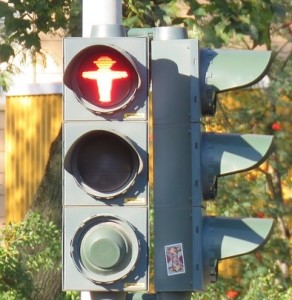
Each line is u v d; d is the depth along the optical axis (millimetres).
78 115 12656
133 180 12555
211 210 26953
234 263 26547
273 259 26734
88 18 14219
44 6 24812
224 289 25812
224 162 13305
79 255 12539
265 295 24641
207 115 13672
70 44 12617
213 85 13422
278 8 25812
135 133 12641
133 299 13336
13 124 36844
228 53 13570
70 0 25281
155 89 13391
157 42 13430
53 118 36469
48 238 23031
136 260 12438
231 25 25000
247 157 13289
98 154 12695
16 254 22438
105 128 12633
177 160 13312
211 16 25969
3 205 36750
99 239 12422
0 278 22438
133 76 12672
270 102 28328
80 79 12695
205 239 13203
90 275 12477
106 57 12703
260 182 27609
